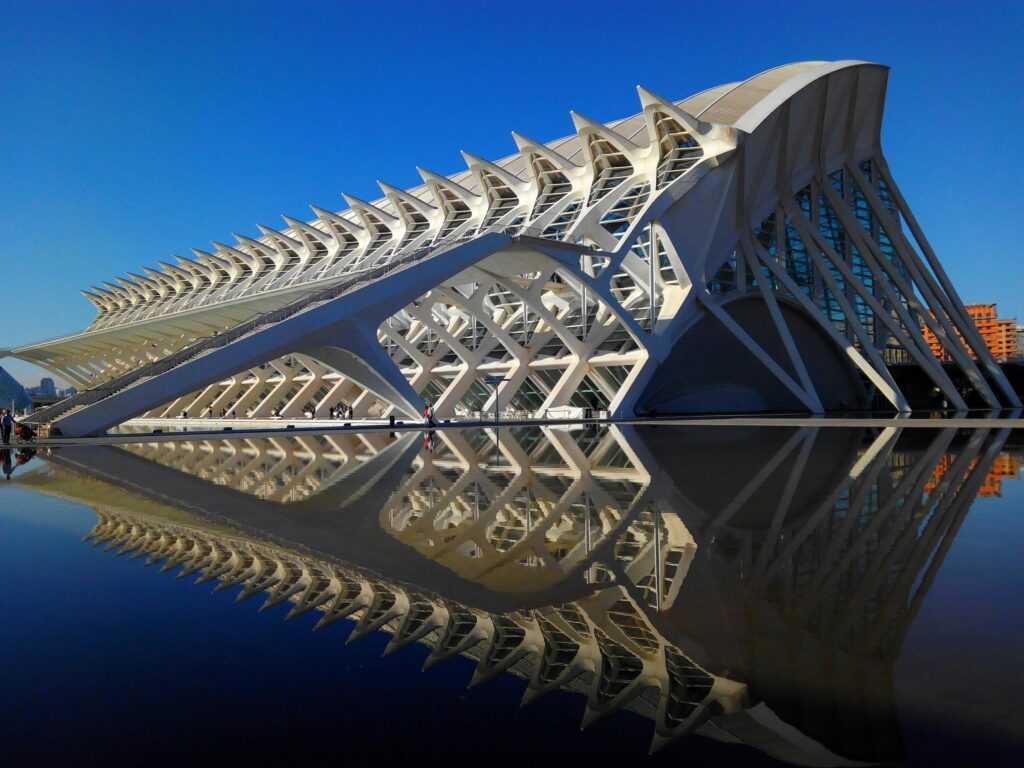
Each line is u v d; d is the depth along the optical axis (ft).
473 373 109.29
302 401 138.62
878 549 17.80
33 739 8.16
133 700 9.42
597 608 13.43
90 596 14.93
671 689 9.46
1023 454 42.24
